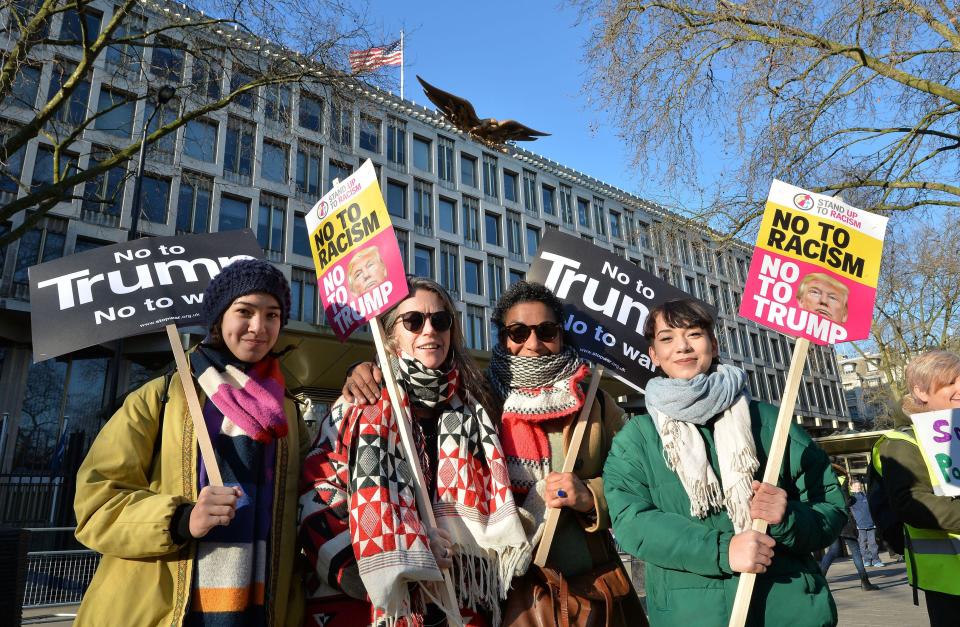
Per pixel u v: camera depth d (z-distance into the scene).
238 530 1.94
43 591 7.66
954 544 2.59
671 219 11.12
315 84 11.02
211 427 2.06
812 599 1.95
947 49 8.46
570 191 34.69
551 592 2.32
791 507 1.99
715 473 2.16
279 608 2.01
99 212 18.47
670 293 3.24
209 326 2.25
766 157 9.87
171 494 1.95
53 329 2.30
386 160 27.12
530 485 2.52
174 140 20.14
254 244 2.66
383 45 10.59
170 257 2.54
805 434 2.28
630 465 2.28
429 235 27.83
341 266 2.68
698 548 1.93
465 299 28.14
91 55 8.98
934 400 2.84
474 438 2.51
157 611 1.82
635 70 9.56
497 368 2.82
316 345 13.89
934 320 22.36
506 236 30.92
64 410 17.53
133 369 18.55
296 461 2.25
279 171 22.78
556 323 2.77
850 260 2.40
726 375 2.23
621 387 20.66
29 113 15.96
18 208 8.75
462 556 2.36
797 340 2.29
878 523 2.89
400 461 2.30
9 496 12.56
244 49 10.63
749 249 10.92
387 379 2.37
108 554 1.85
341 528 2.16
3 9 8.67
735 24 9.09
